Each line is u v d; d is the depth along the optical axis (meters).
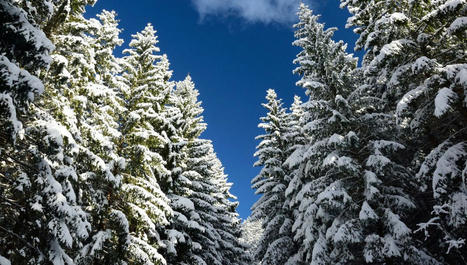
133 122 13.88
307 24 16.64
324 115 14.89
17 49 6.41
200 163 21.78
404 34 12.34
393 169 12.49
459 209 8.76
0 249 7.43
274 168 21.00
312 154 13.47
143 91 14.55
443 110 8.70
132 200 13.12
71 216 7.56
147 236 13.84
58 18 9.44
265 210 21.47
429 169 9.91
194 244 17.14
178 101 21.48
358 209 12.50
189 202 16.44
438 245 11.67
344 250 12.24
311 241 14.41
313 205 14.46
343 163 11.75
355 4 16.70
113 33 13.33
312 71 15.88
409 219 12.28
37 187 7.41
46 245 7.58
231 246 22.98
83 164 11.67
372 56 16.33
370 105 13.97
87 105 11.60
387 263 10.79
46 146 7.72
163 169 14.41
